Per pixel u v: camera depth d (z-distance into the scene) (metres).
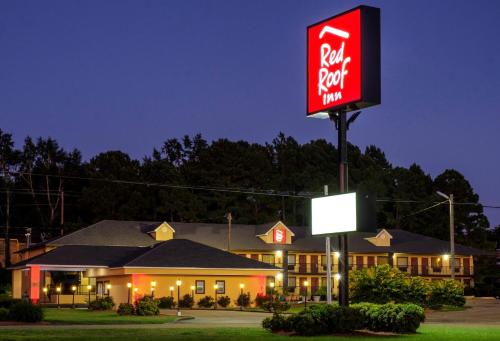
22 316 33.53
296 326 26.39
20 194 107.44
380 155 122.00
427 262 86.31
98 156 105.62
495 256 98.69
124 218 99.88
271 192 107.88
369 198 27.22
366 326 27.70
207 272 56.75
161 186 100.81
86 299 63.19
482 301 60.81
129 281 55.28
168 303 54.09
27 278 66.44
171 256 56.97
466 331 29.12
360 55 27.52
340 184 28.17
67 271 65.69
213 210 105.56
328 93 28.84
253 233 81.50
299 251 80.69
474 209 107.25
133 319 37.59
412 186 110.19
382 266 48.03
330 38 29.02
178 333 27.34
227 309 53.53
